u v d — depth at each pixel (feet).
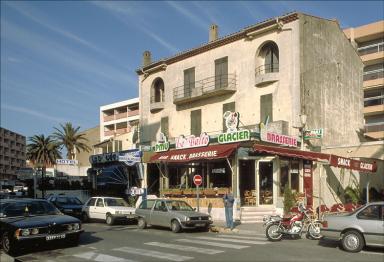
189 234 56.34
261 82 87.15
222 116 96.53
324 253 38.91
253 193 77.77
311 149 82.38
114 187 107.86
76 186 134.72
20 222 41.42
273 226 48.44
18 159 466.70
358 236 39.68
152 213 61.98
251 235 55.52
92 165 112.16
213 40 102.27
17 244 39.86
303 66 83.76
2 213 44.27
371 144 78.59
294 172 80.33
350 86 98.63
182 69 107.86
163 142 90.63
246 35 91.81
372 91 172.55
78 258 37.91
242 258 36.14
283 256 37.09
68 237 43.19
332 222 41.45
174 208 60.70
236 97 93.66
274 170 78.74
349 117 96.89
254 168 79.36
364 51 175.83
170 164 90.02
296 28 83.97
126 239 50.44
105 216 71.82
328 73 90.63
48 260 37.47
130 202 90.12
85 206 77.30
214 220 73.10
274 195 78.07
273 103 85.81
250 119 90.02
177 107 108.47
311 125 84.23
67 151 209.97
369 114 170.71
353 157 80.23
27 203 46.62
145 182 94.48
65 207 79.82
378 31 169.07
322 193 78.89
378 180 95.25
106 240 49.65
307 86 84.23
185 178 93.50
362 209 40.57
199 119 102.12
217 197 74.79
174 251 40.65
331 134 89.45
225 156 68.69
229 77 94.58
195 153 74.90
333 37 93.56
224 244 45.24
